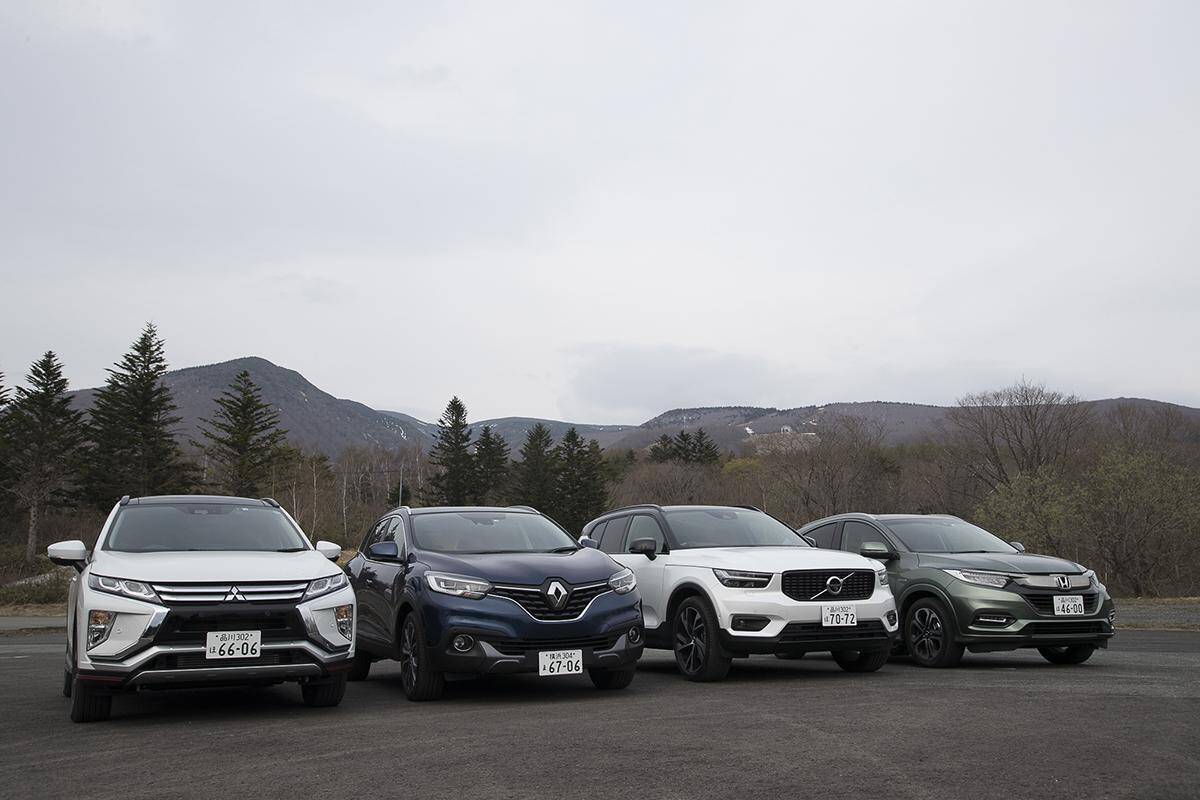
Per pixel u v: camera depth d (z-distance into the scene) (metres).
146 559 7.91
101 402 69.88
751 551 10.17
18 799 5.07
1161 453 46.38
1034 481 44.91
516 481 96.81
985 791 4.76
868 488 70.81
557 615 8.44
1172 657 11.63
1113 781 4.91
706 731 6.49
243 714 7.98
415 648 8.71
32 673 11.98
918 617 11.05
